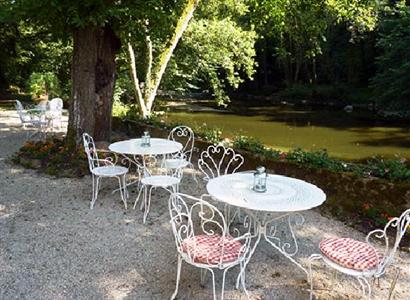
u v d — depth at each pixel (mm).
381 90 15344
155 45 9008
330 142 10961
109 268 3002
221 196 2783
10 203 4270
